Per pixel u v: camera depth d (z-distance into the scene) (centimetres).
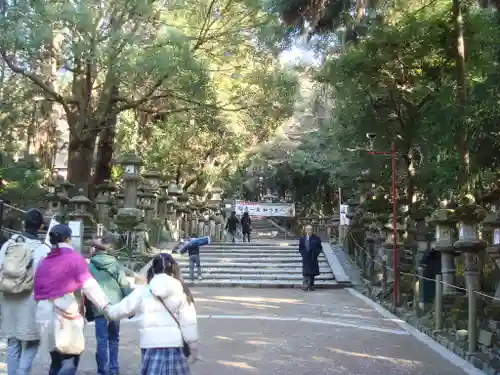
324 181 3591
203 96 1741
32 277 515
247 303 1228
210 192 3316
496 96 880
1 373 610
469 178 975
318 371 666
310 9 1068
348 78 1427
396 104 1448
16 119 2316
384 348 798
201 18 1806
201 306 1170
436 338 856
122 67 1555
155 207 2044
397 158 1503
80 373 636
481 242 888
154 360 424
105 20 1628
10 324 515
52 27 1515
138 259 1606
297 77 1862
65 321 488
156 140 2806
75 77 2011
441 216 1016
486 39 1162
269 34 1539
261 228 4100
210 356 729
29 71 1731
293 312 1114
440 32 1261
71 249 507
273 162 3453
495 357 687
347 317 1069
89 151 2050
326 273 1684
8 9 1452
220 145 2897
